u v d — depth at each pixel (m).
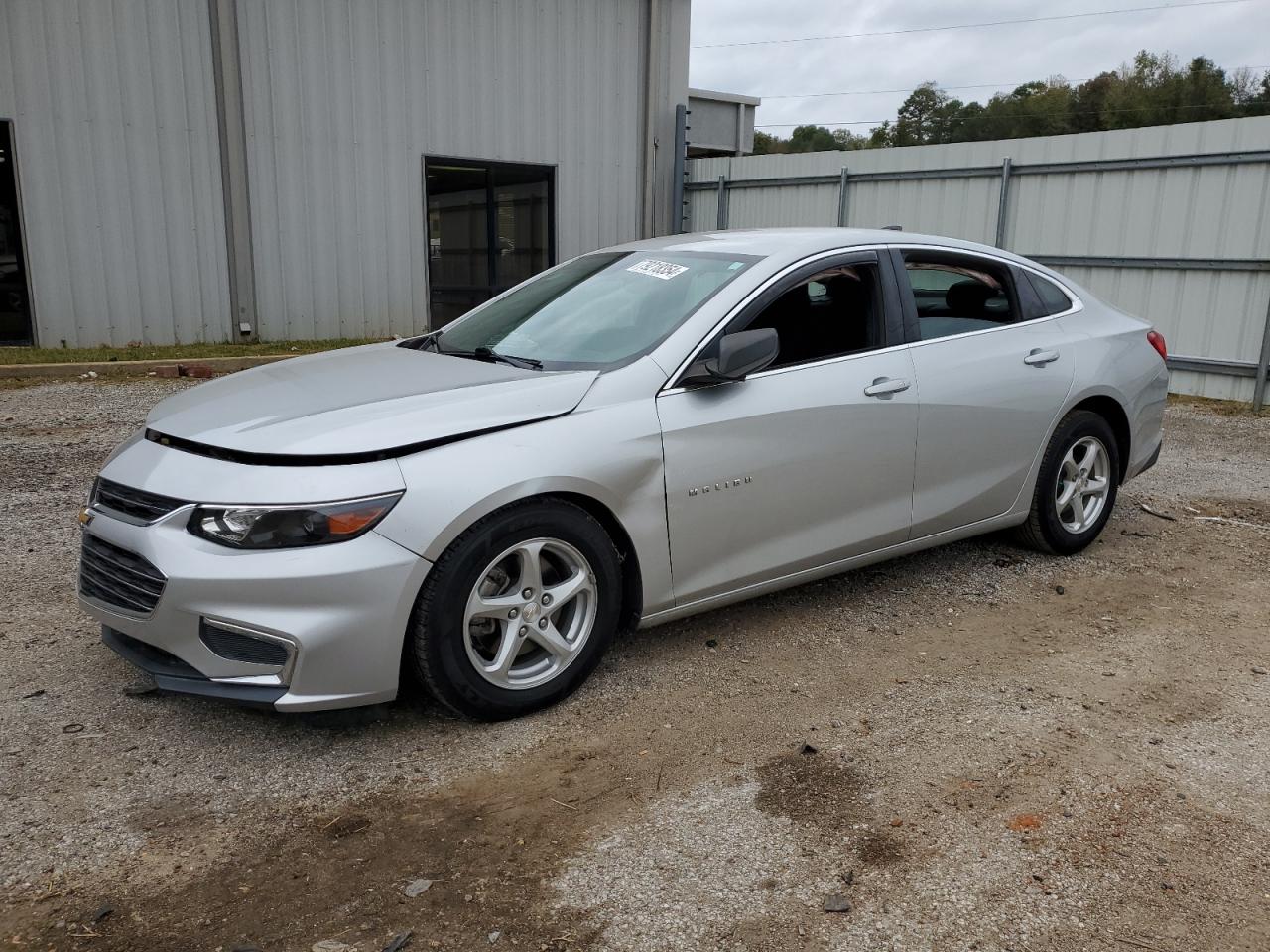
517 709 3.31
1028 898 2.50
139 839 2.69
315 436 3.03
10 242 11.23
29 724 3.28
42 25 10.88
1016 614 4.40
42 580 4.53
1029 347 4.73
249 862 2.60
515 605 3.25
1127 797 2.96
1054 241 11.23
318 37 12.45
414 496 2.99
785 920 2.41
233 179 12.15
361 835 2.73
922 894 2.51
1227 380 10.10
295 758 3.11
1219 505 6.25
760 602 4.48
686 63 15.77
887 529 4.22
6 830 2.71
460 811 2.84
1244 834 2.79
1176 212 10.22
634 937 2.34
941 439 4.32
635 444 3.42
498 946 2.31
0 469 6.43
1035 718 3.44
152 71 11.51
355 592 2.91
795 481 3.86
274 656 2.92
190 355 11.21
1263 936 2.38
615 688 3.61
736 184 14.80
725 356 3.52
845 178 13.12
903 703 3.54
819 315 4.05
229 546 2.90
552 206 14.89
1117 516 5.95
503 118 14.11
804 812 2.86
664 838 2.73
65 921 2.37
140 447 3.31
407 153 13.38
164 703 3.44
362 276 13.30
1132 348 5.23
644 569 3.52
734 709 3.47
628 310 3.94
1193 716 3.48
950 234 12.16
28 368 9.84
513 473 3.14
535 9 14.11
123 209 11.60
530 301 4.36
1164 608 4.50
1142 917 2.44
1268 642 4.14
